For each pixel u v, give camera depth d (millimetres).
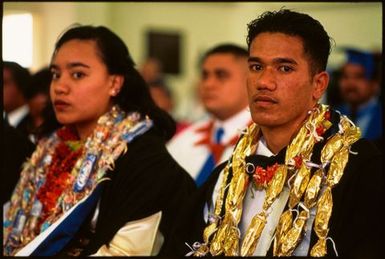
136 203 2516
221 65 3824
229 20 9438
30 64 6656
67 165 2752
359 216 1944
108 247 2453
